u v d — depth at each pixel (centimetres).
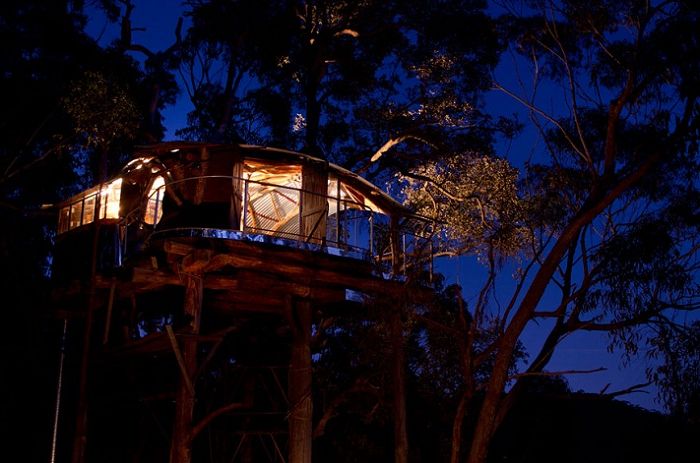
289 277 1530
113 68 2445
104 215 1845
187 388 1386
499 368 1498
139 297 1783
